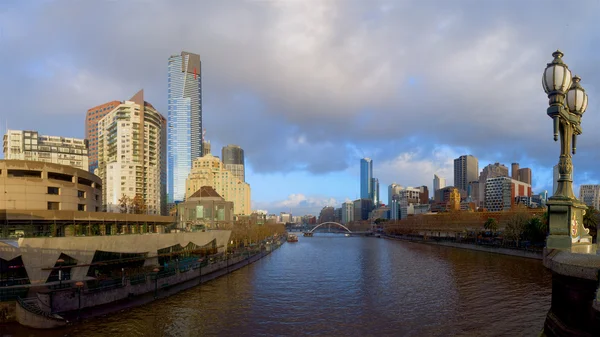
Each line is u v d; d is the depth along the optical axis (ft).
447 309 185.57
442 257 428.56
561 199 65.26
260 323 166.20
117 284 189.67
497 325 156.87
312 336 149.28
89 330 152.97
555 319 63.00
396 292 230.27
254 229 560.20
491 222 543.39
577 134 70.85
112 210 557.74
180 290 233.76
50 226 222.07
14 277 179.22
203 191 622.95
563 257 59.26
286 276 298.76
